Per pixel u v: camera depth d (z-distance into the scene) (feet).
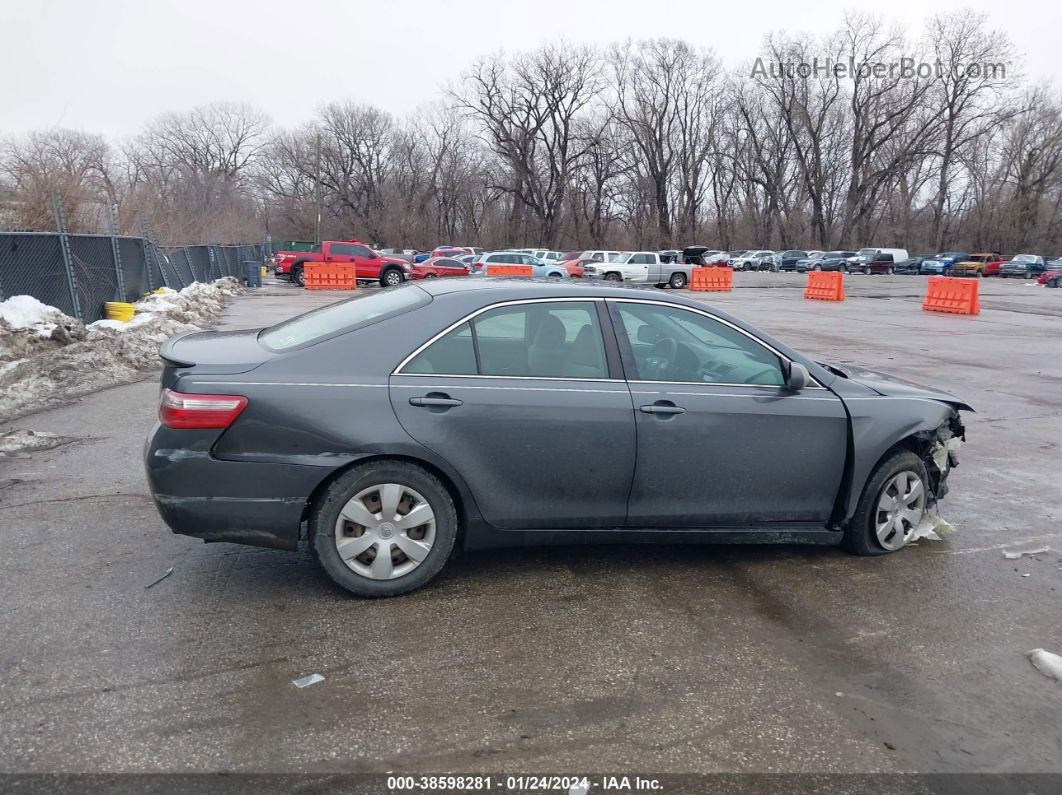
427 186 246.27
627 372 13.37
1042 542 16.17
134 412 25.45
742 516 13.94
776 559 14.99
